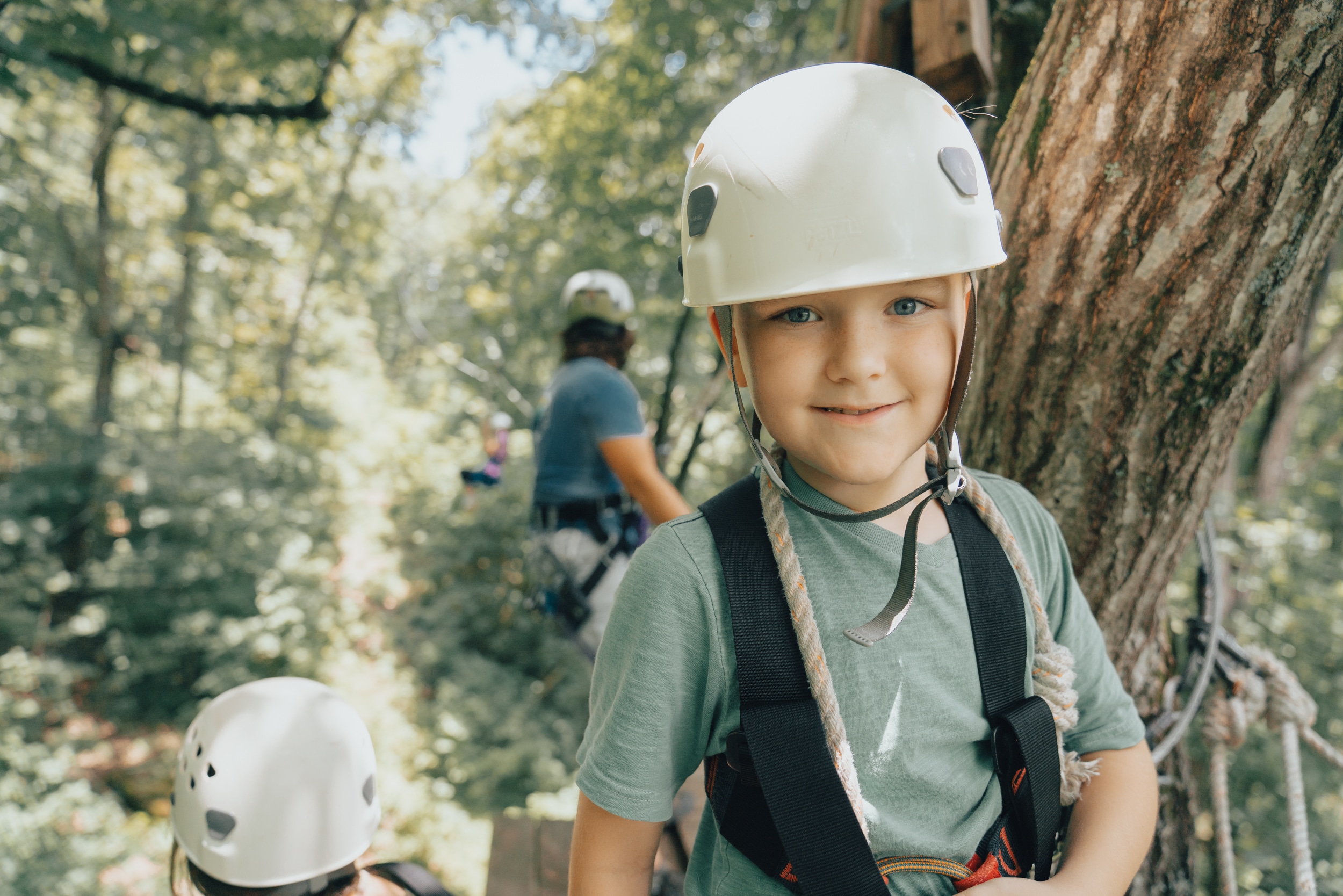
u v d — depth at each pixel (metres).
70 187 11.00
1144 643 1.48
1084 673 1.04
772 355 0.79
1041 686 0.96
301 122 6.20
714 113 8.87
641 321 9.27
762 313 0.79
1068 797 1.03
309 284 13.95
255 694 1.37
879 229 0.73
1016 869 0.94
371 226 14.80
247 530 11.32
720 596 0.88
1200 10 1.01
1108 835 0.98
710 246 0.79
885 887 0.82
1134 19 1.06
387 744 8.27
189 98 5.26
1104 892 0.93
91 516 11.45
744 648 0.85
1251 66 1.00
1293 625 7.29
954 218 0.76
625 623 0.91
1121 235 1.14
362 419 15.23
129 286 12.93
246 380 14.18
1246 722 1.47
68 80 4.61
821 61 8.22
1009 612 0.94
